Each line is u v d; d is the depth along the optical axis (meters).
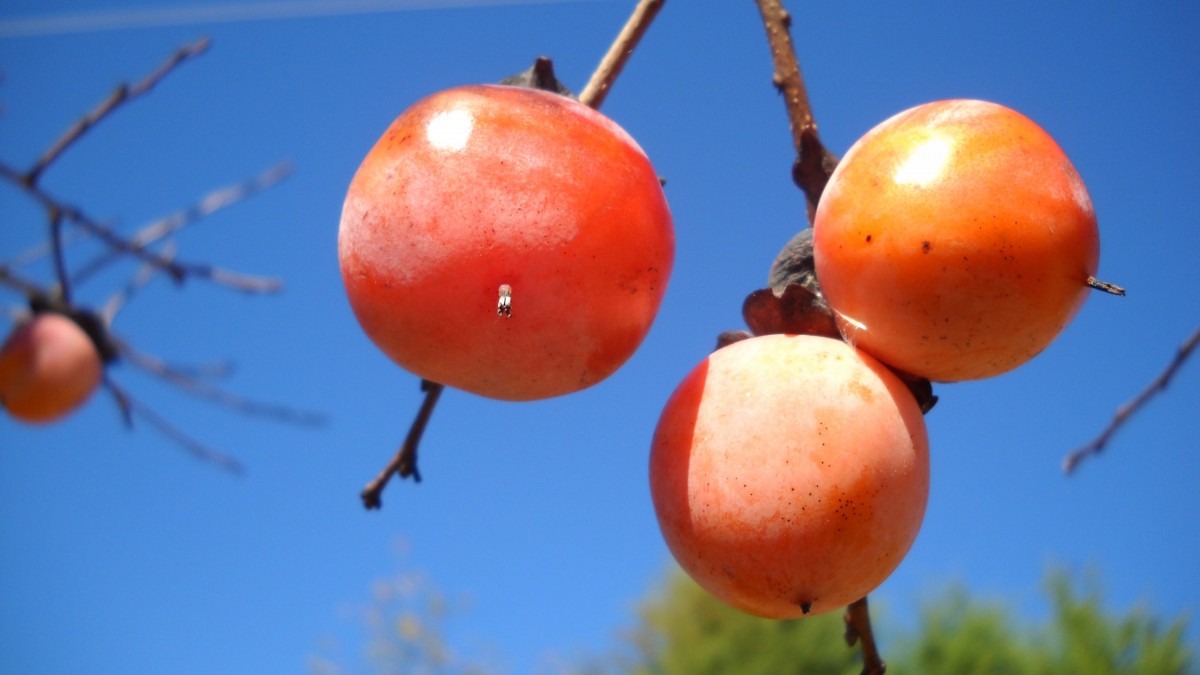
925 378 0.28
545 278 0.26
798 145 0.30
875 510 0.26
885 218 0.26
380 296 0.27
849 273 0.27
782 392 0.26
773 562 0.26
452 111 0.27
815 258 0.28
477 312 0.26
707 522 0.26
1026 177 0.26
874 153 0.27
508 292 0.25
